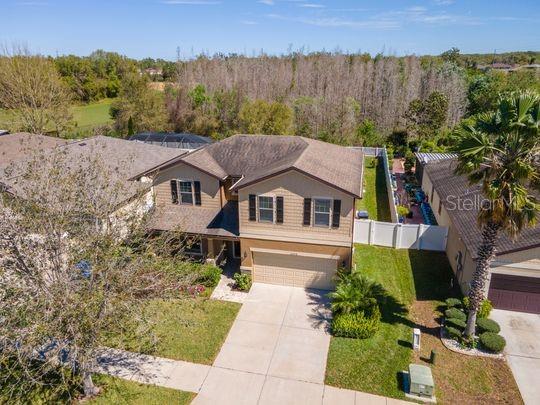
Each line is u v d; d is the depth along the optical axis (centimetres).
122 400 1491
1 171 2367
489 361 1628
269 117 5250
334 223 2019
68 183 1365
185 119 6381
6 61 5384
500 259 1830
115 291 1358
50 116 5181
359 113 6184
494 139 1509
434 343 1733
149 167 3097
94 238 1322
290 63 9000
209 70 8288
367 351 1709
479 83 6456
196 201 2423
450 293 2092
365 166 4422
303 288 2214
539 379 1539
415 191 3531
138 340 1791
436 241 2505
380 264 2377
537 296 1875
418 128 5188
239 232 2164
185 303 2027
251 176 2192
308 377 1589
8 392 1393
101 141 3381
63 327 1255
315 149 2442
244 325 1906
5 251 1255
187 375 1614
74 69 9406
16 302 1185
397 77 6762
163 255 1565
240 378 1595
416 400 1459
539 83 6675
